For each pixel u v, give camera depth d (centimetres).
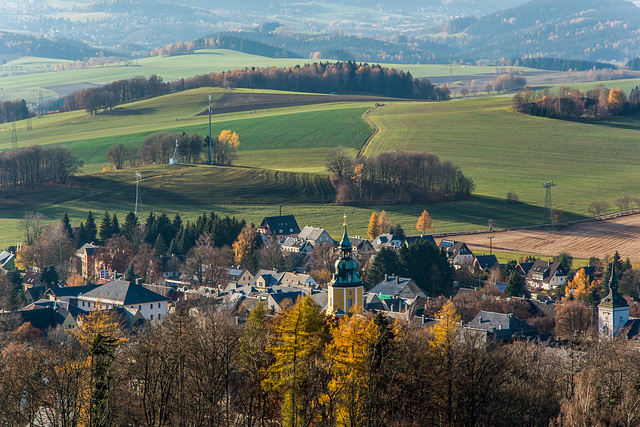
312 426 19350
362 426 19375
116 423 19175
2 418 19212
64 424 18350
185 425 19075
